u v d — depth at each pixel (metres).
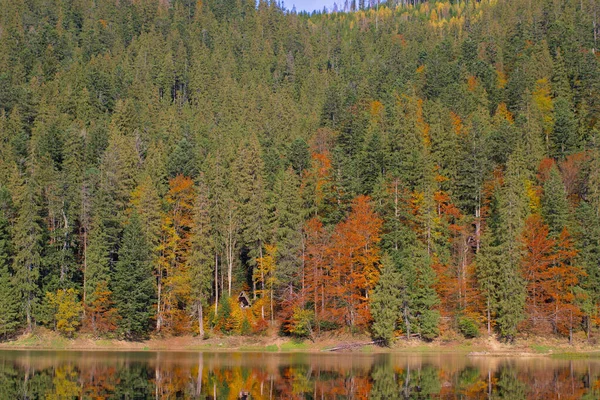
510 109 120.12
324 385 48.78
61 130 114.12
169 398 42.44
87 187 86.94
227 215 85.75
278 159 104.12
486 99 122.50
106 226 83.50
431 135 102.94
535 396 44.12
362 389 46.94
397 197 83.69
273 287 83.25
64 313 77.12
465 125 107.50
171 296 80.81
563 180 92.50
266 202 88.88
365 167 93.00
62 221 84.06
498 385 48.97
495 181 88.44
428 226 81.44
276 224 84.56
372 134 98.94
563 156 103.00
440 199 89.69
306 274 79.62
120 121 123.69
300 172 100.38
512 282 72.94
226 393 44.81
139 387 46.75
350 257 78.56
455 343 75.50
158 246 81.75
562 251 75.25
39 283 81.50
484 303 77.25
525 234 78.12
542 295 77.56
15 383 47.78
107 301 78.81
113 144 104.56
